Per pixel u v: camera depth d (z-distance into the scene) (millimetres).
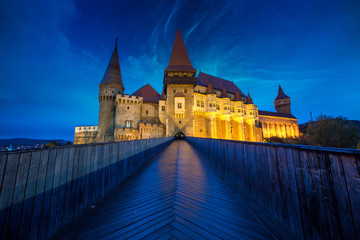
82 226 3027
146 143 9859
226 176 6332
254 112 52906
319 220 2184
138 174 6852
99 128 41031
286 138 63844
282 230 2850
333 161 2016
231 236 2588
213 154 8586
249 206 3824
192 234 2572
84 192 3646
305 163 2471
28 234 2271
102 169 4520
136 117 40188
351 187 1778
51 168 2762
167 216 3143
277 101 82125
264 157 3695
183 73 41688
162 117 41594
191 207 3555
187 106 39438
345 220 1830
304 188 2473
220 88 50500
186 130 38375
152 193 4500
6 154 2023
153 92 48000
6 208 1991
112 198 4402
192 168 7559
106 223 3057
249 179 4426
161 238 2469
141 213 3342
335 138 34219
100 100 42062
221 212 3422
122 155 6047
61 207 2928
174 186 4941
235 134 47969
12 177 2090
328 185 2074
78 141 48688
